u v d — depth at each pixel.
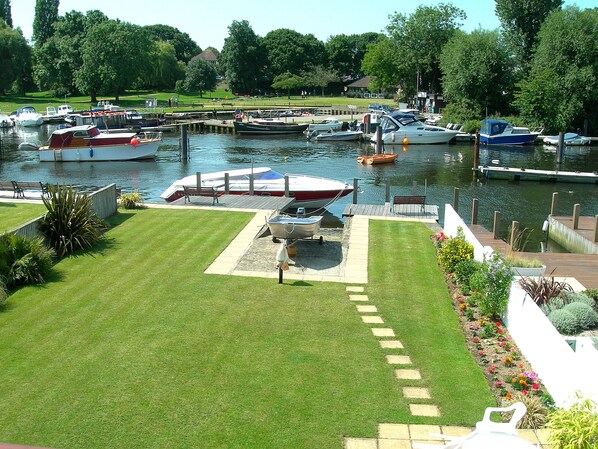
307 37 131.62
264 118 75.12
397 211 21.84
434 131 56.72
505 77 64.81
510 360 9.79
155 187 36.00
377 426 7.85
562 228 22.06
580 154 51.03
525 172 37.59
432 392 8.72
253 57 121.50
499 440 5.77
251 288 13.11
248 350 10.00
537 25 66.38
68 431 7.61
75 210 16.02
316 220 16.50
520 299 10.51
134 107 89.62
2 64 87.25
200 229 18.12
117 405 8.23
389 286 13.45
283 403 8.35
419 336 10.73
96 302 12.09
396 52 89.56
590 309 11.23
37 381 8.85
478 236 20.36
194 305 12.00
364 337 10.64
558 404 8.44
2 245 13.19
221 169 42.66
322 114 81.94
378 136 46.88
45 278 13.51
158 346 10.08
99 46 90.69
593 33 57.38
